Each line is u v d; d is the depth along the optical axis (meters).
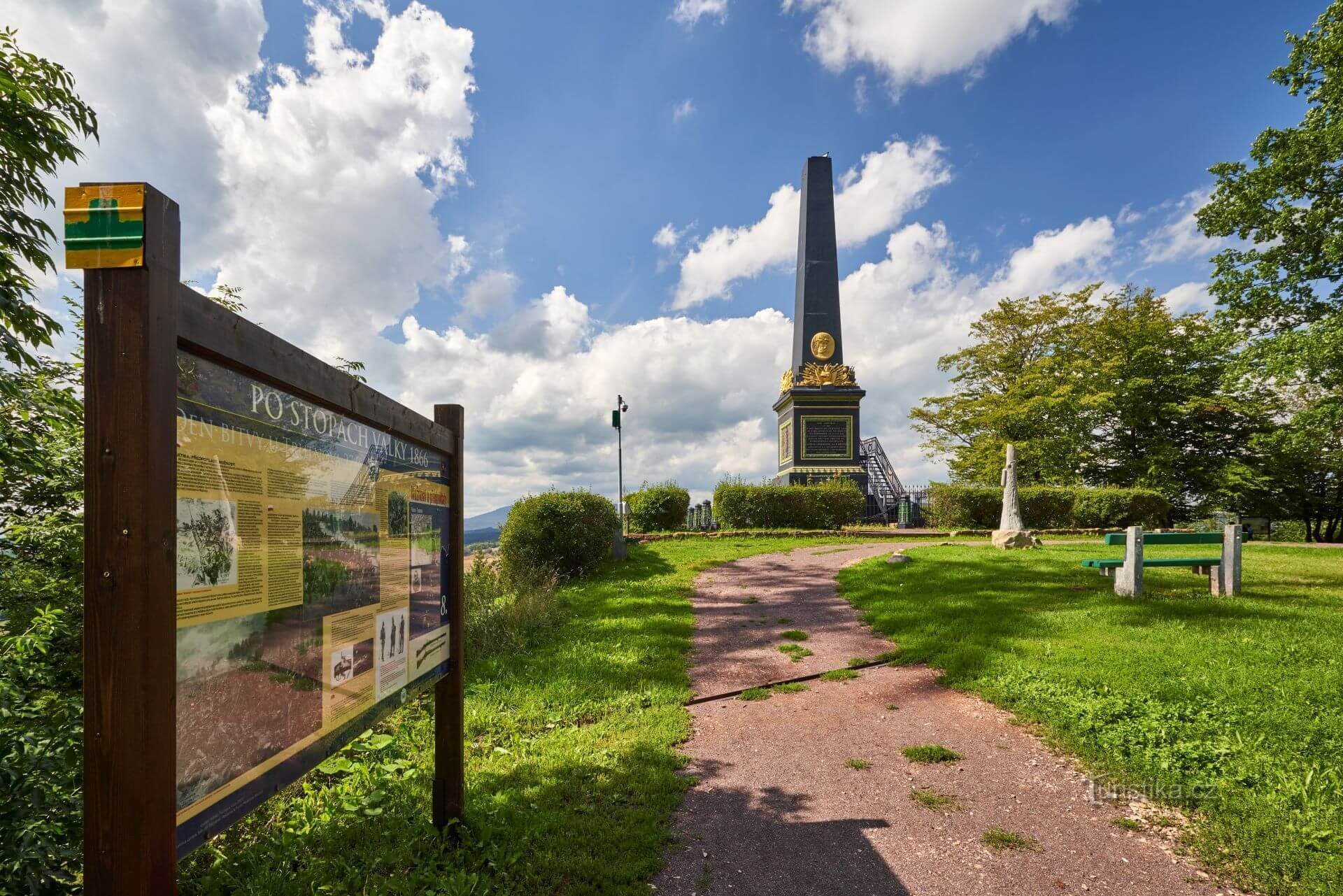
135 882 1.48
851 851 3.28
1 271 3.99
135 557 1.49
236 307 7.31
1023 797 3.76
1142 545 8.59
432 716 5.19
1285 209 17.44
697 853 3.29
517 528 12.08
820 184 32.00
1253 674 5.30
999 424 29.66
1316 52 16.23
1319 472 28.73
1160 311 28.97
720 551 16.61
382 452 2.77
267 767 2.01
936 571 11.58
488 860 3.11
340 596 2.43
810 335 31.25
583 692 5.82
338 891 2.85
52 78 4.44
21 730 3.00
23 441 3.81
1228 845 3.13
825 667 6.70
